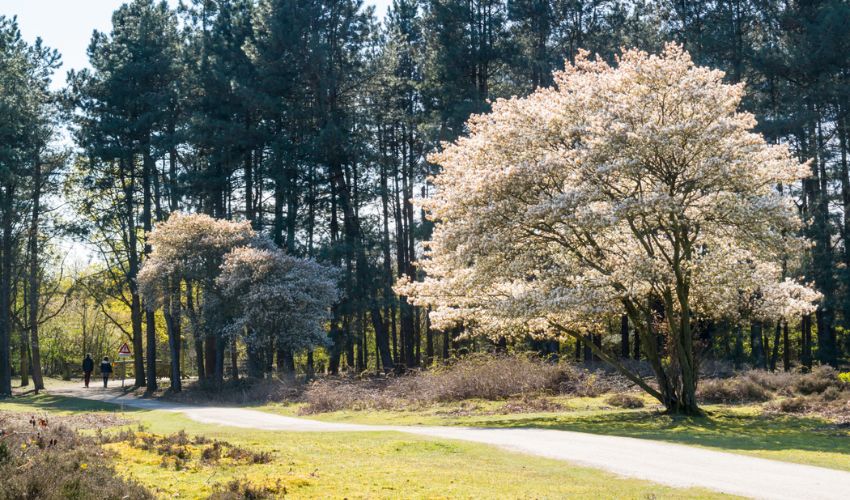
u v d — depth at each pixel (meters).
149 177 53.62
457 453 14.53
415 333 64.38
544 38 51.69
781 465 13.28
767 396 27.84
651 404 27.19
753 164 22.17
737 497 10.32
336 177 52.00
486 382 30.00
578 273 23.59
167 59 51.59
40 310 60.16
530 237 23.86
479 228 22.98
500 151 24.50
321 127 52.09
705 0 47.28
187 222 43.41
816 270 40.91
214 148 52.19
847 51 40.81
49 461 11.29
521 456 14.12
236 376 46.81
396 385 32.38
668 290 23.47
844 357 48.16
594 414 24.20
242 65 51.50
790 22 44.78
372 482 11.33
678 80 23.16
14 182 44.22
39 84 51.25
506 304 22.78
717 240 24.39
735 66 45.28
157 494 10.31
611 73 24.67
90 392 48.75
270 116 52.31
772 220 21.98
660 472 12.38
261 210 54.84
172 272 42.47
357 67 53.84
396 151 58.38
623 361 38.06
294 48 51.38
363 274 49.84
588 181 22.77
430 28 52.75
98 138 50.25
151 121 49.84
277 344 41.53
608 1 51.12
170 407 33.72
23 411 30.89
